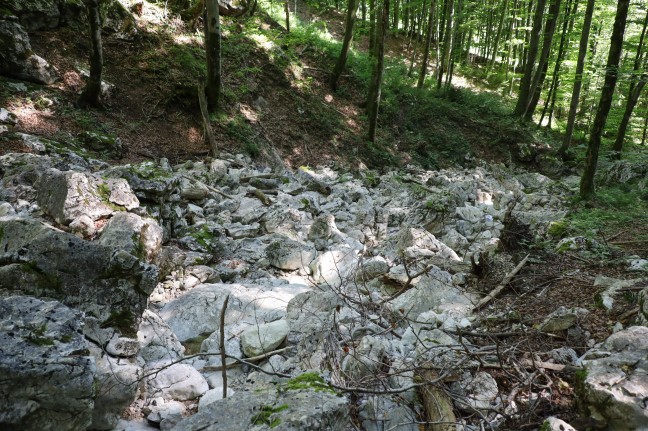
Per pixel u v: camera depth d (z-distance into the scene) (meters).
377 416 3.05
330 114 16.11
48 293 3.23
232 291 4.92
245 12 17.20
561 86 21.78
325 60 18.31
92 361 2.54
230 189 9.62
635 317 4.11
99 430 2.83
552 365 3.50
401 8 25.66
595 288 5.08
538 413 3.08
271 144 13.38
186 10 14.74
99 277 3.36
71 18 11.81
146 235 4.71
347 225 8.52
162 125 11.64
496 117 19.91
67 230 4.75
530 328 4.20
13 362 2.31
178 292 5.04
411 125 18.17
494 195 11.73
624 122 14.77
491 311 4.85
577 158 17.81
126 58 12.32
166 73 12.56
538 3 19.25
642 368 2.96
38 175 5.90
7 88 9.69
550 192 13.55
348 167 14.02
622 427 2.67
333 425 2.36
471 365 3.46
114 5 12.51
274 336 3.90
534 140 18.91
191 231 6.47
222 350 3.00
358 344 3.73
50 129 9.43
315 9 26.66
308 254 6.41
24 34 10.17
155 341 3.80
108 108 10.98
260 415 2.39
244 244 6.87
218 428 2.35
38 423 2.36
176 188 6.39
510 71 25.33
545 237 7.68
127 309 3.44
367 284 5.62
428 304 4.87
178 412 3.11
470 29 25.05
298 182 10.68
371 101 16.84
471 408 3.09
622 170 13.24
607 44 23.02
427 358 3.53
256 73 15.10
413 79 21.48
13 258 3.24
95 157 9.23
